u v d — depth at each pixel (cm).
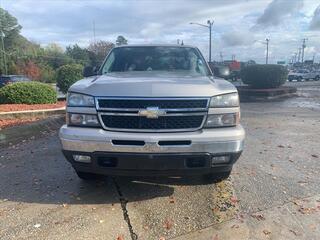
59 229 382
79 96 434
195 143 411
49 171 573
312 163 618
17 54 8412
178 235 372
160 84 429
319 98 1998
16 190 493
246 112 1329
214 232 378
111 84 432
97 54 7412
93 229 382
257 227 388
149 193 477
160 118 416
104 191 485
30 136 852
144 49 625
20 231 379
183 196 467
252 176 546
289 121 1087
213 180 506
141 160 410
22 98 1454
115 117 421
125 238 365
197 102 422
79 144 421
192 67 581
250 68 2164
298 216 414
